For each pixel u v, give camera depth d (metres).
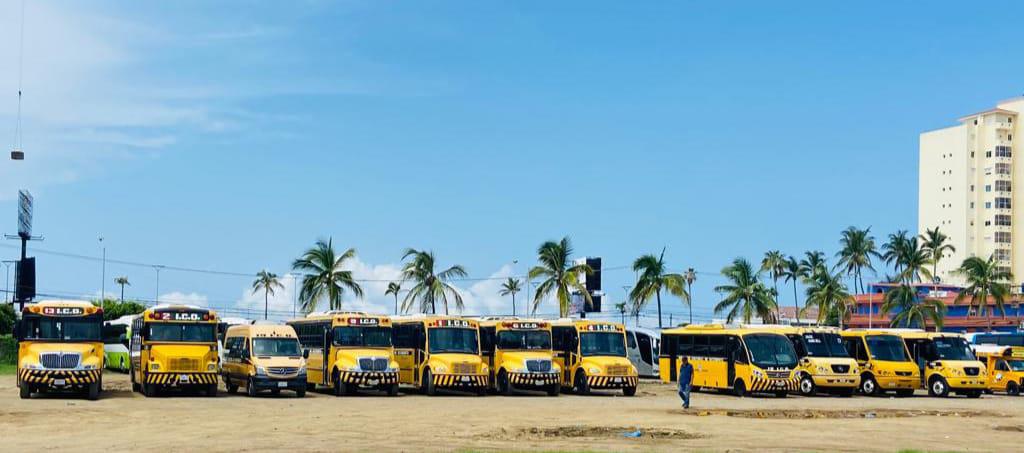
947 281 162.25
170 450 23.19
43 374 38.22
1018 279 159.00
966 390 51.69
